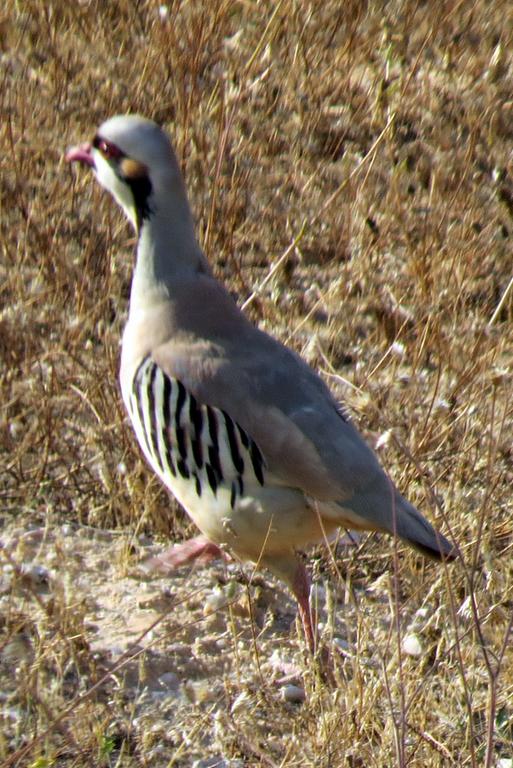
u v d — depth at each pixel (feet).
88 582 33.04
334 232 49.34
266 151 53.36
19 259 43.88
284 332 42.91
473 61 60.64
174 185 31.30
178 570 33.83
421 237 48.83
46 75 55.67
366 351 43.29
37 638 29.45
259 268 47.75
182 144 48.65
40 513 35.35
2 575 32.40
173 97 54.39
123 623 31.58
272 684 29.96
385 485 29.60
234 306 31.53
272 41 59.11
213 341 30.66
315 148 54.24
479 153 54.54
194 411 30.25
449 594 27.09
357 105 56.65
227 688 28.76
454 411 38.52
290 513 29.76
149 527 35.45
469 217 49.49
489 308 46.60
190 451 30.63
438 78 59.47
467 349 42.47
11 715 27.91
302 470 29.27
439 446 36.76
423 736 26.71
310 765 26.61
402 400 39.37
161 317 31.07
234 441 29.84
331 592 31.99
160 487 35.78
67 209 47.62
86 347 40.50
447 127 55.88
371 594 33.35
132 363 31.45
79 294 41.93
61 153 50.90
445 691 29.50
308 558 34.63
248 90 55.42
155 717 28.66
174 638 31.12
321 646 29.71
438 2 63.57
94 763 26.86
